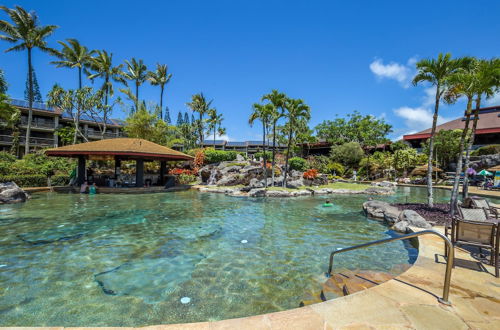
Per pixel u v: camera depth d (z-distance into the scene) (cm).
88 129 4034
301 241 693
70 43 3153
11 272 470
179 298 382
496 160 2684
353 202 1500
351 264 524
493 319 260
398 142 4147
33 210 1103
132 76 3784
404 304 289
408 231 760
